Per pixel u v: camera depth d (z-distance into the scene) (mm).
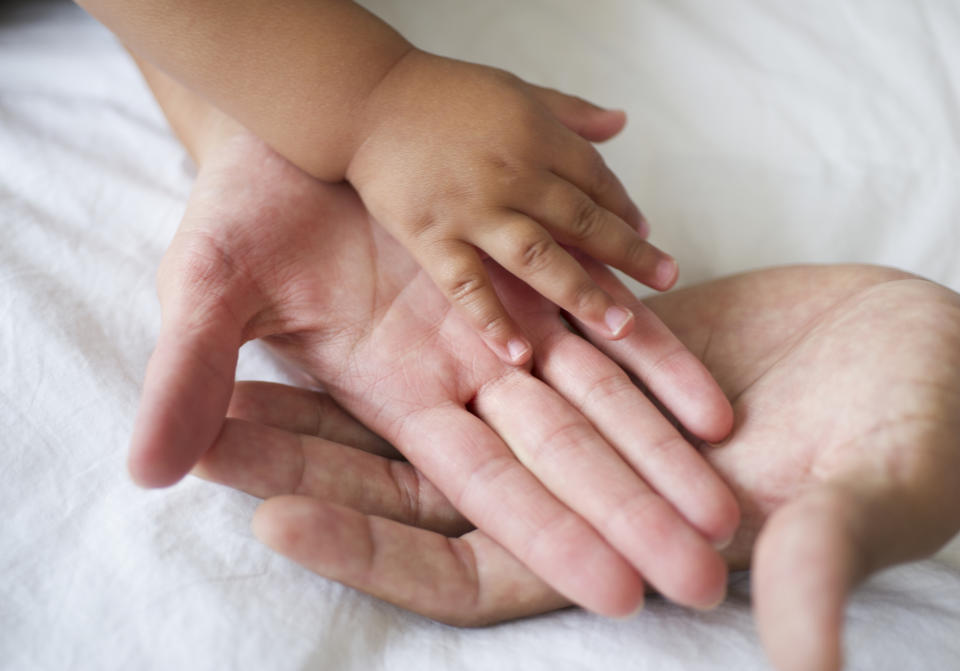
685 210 401
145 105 414
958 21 439
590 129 378
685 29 439
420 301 338
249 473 295
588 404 313
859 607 292
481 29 437
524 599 294
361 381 327
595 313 318
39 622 283
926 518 264
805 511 243
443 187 330
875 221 397
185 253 317
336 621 288
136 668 276
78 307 345
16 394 322
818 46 434
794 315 343
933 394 276
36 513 303
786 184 404
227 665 275
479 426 310
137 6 331
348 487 306
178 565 292
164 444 273
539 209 332
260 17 333
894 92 423
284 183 346
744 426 308
